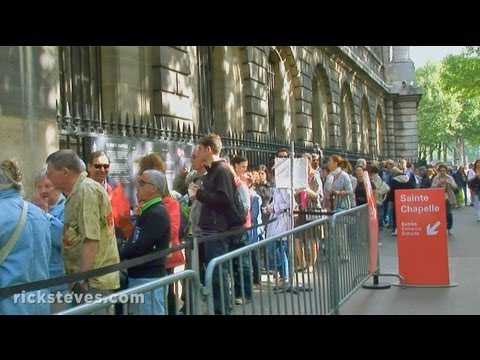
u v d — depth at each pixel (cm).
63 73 991
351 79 3553
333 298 690
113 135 860
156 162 640
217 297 425
